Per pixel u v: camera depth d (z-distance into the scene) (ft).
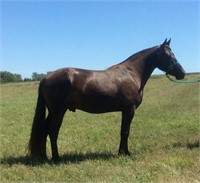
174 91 146.41
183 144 39.58
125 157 33.76
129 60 36.01
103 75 34.06
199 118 59.62
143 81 36.17
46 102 33.55
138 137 45.52
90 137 46.14
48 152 38.24
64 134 49.32
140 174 28.32
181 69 36.76
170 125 53.88
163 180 26.45
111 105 34.14
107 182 26.48
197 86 163.43
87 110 34.09
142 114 71.31
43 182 27.40
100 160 33.19
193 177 27.02
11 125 60.54
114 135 47.50
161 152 35.53
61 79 32.86
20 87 230.27
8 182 27.61
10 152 38.24
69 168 30.60
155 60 36.63
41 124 33.68
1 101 124.57
